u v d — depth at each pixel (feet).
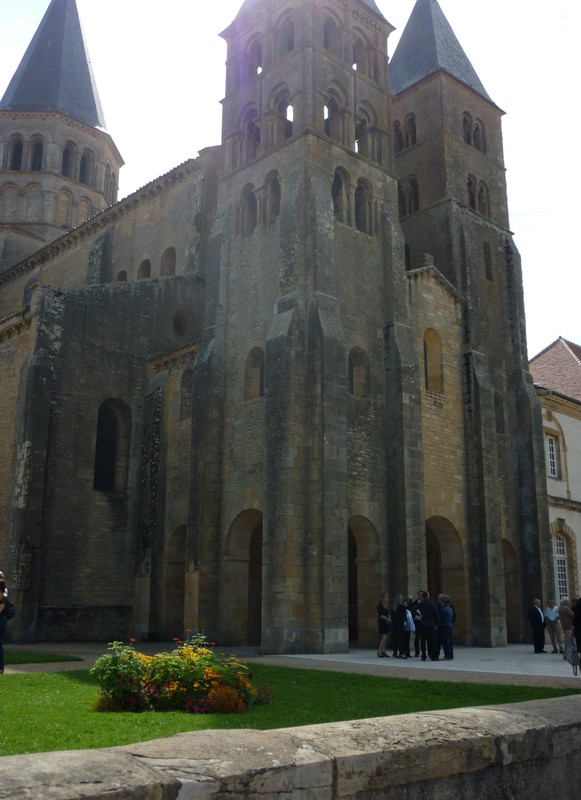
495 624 101.09
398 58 139.54
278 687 48.44
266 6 113.50
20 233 174.81
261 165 105.40
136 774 14.15
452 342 111.75
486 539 103.55
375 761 17.34
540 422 118.52
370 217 105.81
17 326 105.91
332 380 88.07
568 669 65.16
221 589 93.20
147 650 84.07
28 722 31.91
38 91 187.83
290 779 15.85
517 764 20.65
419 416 98.58
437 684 50.14
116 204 142.10
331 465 85.30
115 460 108.37
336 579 82.64
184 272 123.24
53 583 97.19
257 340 97.76
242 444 95.50
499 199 130.93
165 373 109.50
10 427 102.68
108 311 109.40
